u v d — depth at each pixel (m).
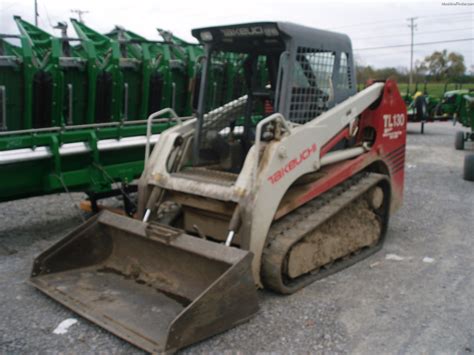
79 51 7.14
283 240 4.64
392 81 6.21
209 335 3.85
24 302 4.53
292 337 4.00
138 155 7.39
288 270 4.71
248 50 5.47
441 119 21.33
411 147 15.67
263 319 4.27
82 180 6.62
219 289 3.85
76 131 6.61
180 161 5.34
